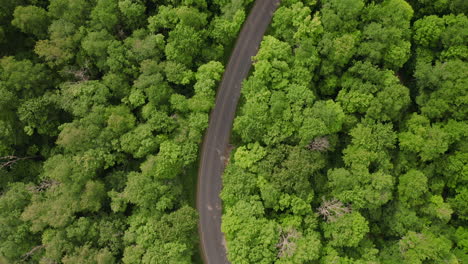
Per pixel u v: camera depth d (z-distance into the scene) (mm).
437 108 53781
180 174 58500
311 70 54094
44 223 48562
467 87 51406
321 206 52531
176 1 54531
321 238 54000
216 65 54312
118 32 55531
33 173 55719
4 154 53562
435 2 56875
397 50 54188
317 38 55156
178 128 52781
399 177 55000
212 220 59719
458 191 55312
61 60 52281
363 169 51875
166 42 56156
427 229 53719
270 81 54000
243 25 62531
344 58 53625
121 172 53688
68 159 50750
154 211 50812
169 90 53719
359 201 51688
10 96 50188
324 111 51156
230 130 61125
